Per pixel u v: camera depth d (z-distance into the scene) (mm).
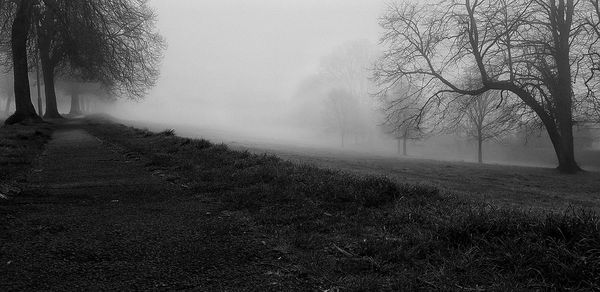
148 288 3412
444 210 5781
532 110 24156
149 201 6465
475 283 3600
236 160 9602
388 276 3756
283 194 6559
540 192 13156
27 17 26531
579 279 3502
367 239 4648
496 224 4492
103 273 3684
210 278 3656
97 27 26922
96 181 8117
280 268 3918
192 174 8445
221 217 5594
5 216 5352
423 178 14625
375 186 6828
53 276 3590
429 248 4340
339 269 3891
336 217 5613
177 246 4426
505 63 23312
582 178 19641
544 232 4219
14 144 13281
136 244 4449
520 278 3633
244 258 4148
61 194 6855
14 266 3787
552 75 22719
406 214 5496
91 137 18516
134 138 16641
